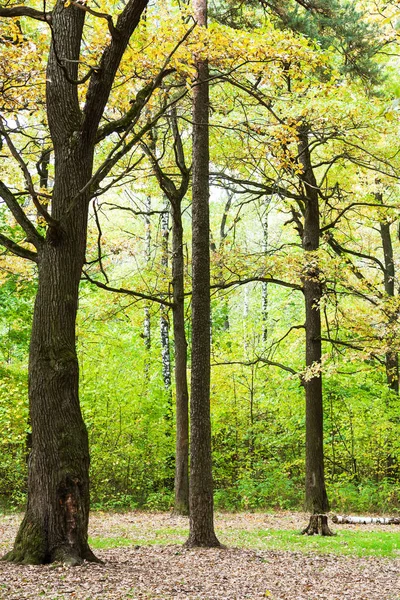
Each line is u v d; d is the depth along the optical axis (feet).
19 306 68.33
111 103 39.37
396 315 61.67
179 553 34.47
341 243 72.95
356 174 58.65
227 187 58.80
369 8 30.22
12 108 35.63
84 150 30.19
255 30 36.27
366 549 38.65
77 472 28.30
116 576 25.55
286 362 82.69
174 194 58.54
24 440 63.77
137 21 28.22
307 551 37.27
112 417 73.20
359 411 76.28
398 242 90.17
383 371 75.97
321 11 48.49
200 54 34.83
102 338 74.90
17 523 50.96
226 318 108.99
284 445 80.64
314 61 36.78
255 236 125.80
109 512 66.85
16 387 67.56
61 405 28.48
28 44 31.76
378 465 77.00
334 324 70.13
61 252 29.40
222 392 81.15
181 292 59.62
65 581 23.86
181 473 59.06
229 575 28.50
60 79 30.37
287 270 59.26
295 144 41.19
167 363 80.43
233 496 73.87
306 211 63.16
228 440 79.30
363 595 25.70
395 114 17.39
